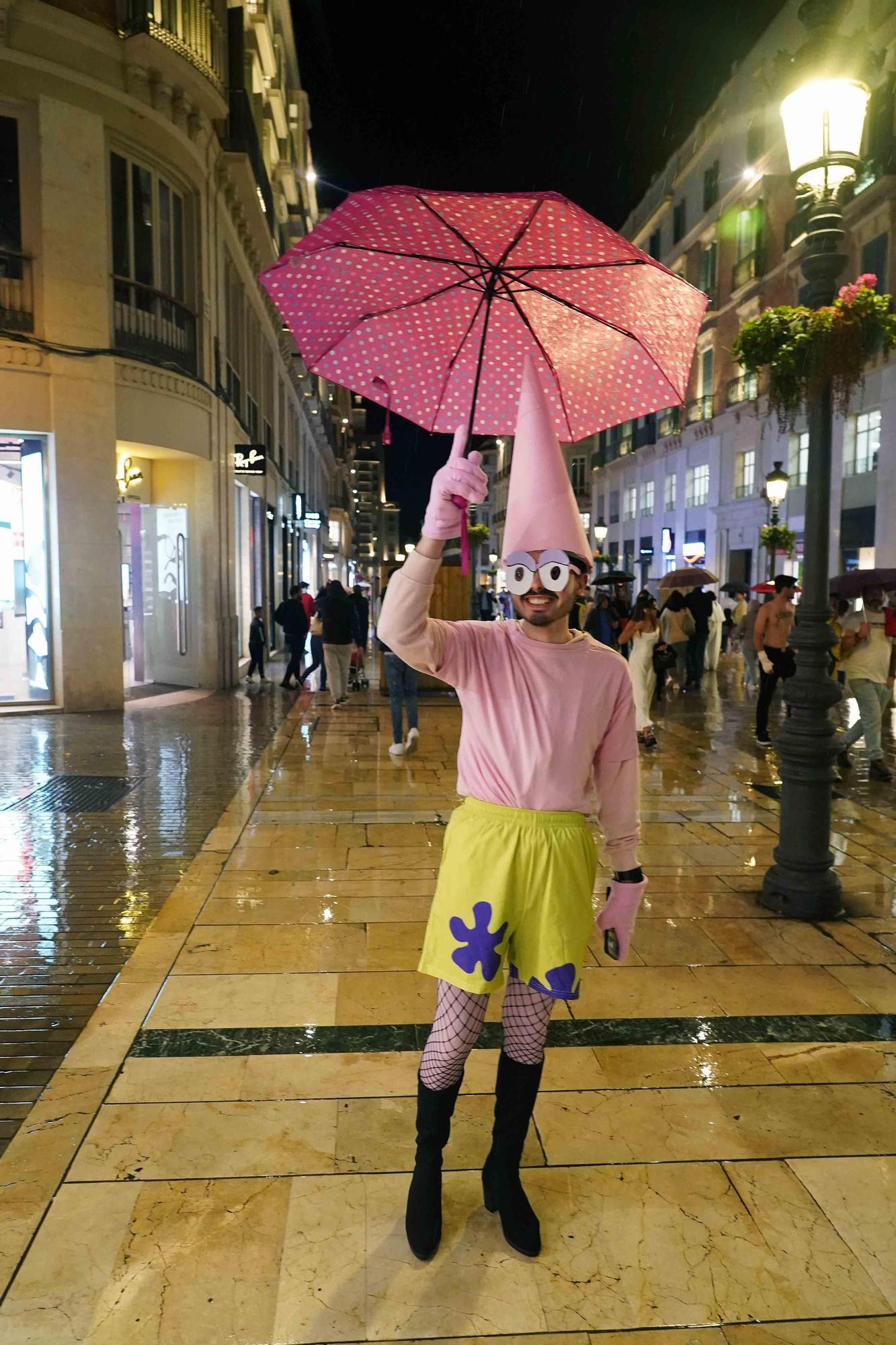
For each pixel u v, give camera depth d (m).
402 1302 2.03
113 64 11.44
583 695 2.13
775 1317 2.00
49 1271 2.10
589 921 2.16
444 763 8.40
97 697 11.70
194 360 13.61
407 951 3.97
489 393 2.39
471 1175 2.49
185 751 8.97
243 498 18.38
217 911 4.46
